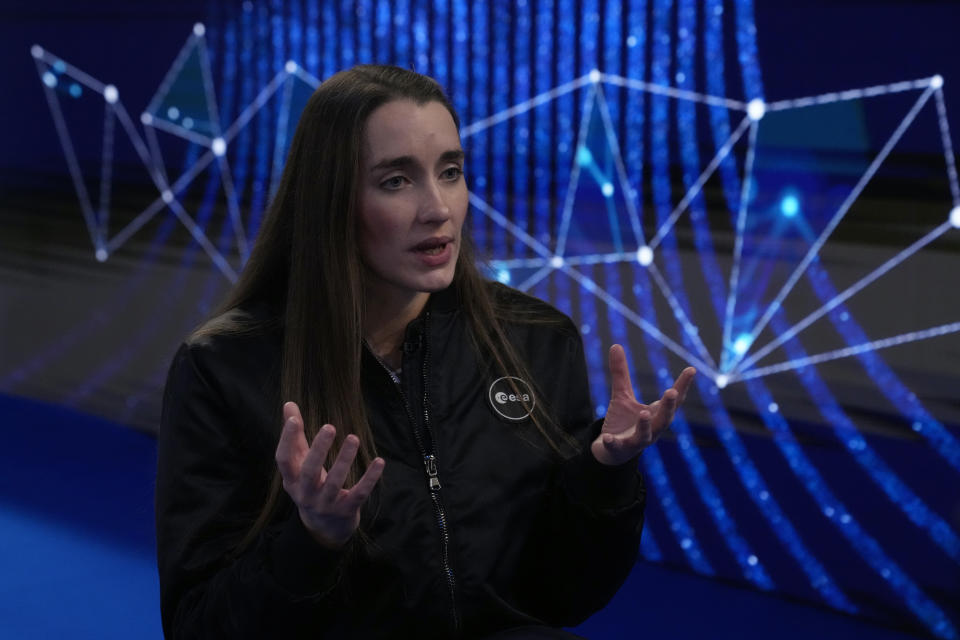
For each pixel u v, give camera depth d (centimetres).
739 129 339
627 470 148
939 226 304
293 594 131
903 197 309
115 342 540
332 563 131
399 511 149
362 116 145
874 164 313
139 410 530
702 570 365
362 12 431
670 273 359
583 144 373
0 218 586
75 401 561
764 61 331
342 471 122
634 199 364
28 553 386
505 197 394
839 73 317
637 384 371
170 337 515
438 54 409
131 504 439
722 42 339
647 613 340
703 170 348
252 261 162
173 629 147
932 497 312
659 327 363
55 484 462
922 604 318
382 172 145
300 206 150
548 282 387
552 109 380
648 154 359
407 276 148
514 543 154
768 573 350
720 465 356
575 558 158
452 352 161
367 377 153
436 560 148
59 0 540
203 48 487
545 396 165
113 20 520
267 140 470
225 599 136
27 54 559
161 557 148
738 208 342
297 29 454
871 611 328
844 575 333
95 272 546
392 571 147
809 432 335
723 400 352
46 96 555
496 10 390
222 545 147
